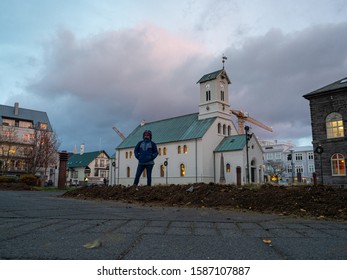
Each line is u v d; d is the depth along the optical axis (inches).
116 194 617.6
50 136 2262.6
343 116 1160.2
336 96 1185.4
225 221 282.7
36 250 158.9
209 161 2090.3
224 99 2377.0
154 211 373.1
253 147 2065.7
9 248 162.6
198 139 2081.7
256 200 422.6
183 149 2178.9
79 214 323.6
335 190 428.8
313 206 367.2
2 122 2642.7
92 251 158.2
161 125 2691.9
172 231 222.8
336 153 1161.4
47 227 233.3
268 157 4057.6
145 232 215.9
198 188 524.7
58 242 178.1
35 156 2065.7
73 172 3801.7
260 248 169.8
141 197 554.3
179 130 2384.4
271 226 254.7
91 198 639.8
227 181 2001.7
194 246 173.3
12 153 2314.2
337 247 172.7
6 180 1400.1
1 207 399.5
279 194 424.5
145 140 786.8
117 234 206.2
